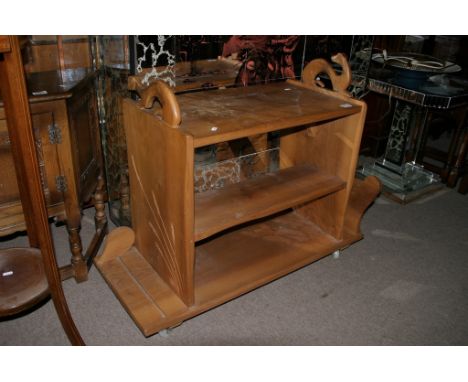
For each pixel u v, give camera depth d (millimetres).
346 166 1812
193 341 1562
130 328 1598
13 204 1552
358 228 2064
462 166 2760
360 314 1717
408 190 2621
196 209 1576
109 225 2199
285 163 2119
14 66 997
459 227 2348
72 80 1615
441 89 2363
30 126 1068
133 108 1476
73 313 1644
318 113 1546
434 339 1614
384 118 3006
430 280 1931
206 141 1278
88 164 1799
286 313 1704
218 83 1844
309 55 2098
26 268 1472
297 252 1903
